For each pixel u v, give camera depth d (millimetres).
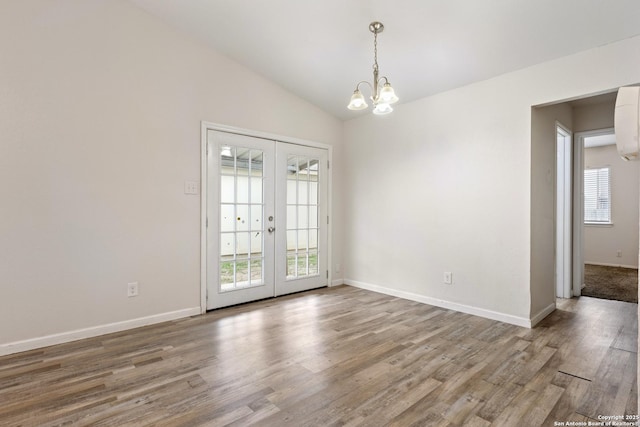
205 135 3381
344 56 3252
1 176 2387
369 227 4352
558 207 3988
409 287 3883
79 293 2697
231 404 1787
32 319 2502
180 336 2746
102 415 1688
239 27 3066
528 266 2932
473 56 2908
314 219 4391
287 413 1711
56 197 2598
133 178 2953
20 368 2184
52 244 2584
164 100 3123
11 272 2428
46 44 2545
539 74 2863
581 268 4117
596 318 3180
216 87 3453
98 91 2773
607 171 6148
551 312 3346
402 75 3340
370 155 4320
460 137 3385
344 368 2188
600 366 2201
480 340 2650
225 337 2723
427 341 2633
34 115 2504
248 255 3750
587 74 2609
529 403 1794
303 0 2607
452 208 3455
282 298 3934
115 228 2865
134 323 2953
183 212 3248
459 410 1738
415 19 2605
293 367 2201
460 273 3402
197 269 3340
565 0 2195
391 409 1747
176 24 3137
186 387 1954
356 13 2654
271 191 3938
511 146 3025
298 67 3574
